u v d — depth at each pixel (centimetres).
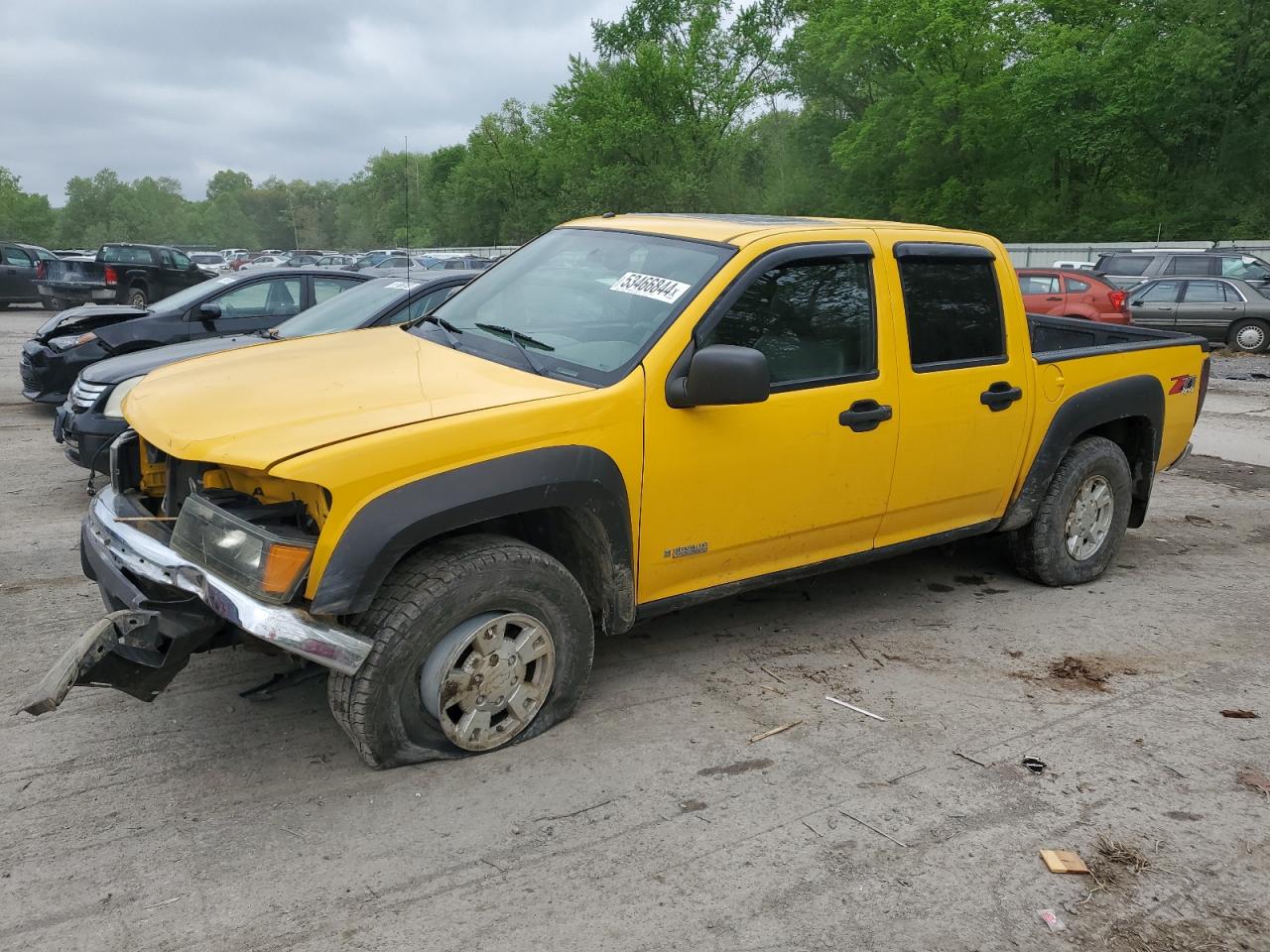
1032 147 4062
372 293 747
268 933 263
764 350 396
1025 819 326
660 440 365
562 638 362
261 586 299
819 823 320
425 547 335
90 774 338
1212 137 3794
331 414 328
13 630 457
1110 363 537
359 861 294
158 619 306
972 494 486
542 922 270
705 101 5500
